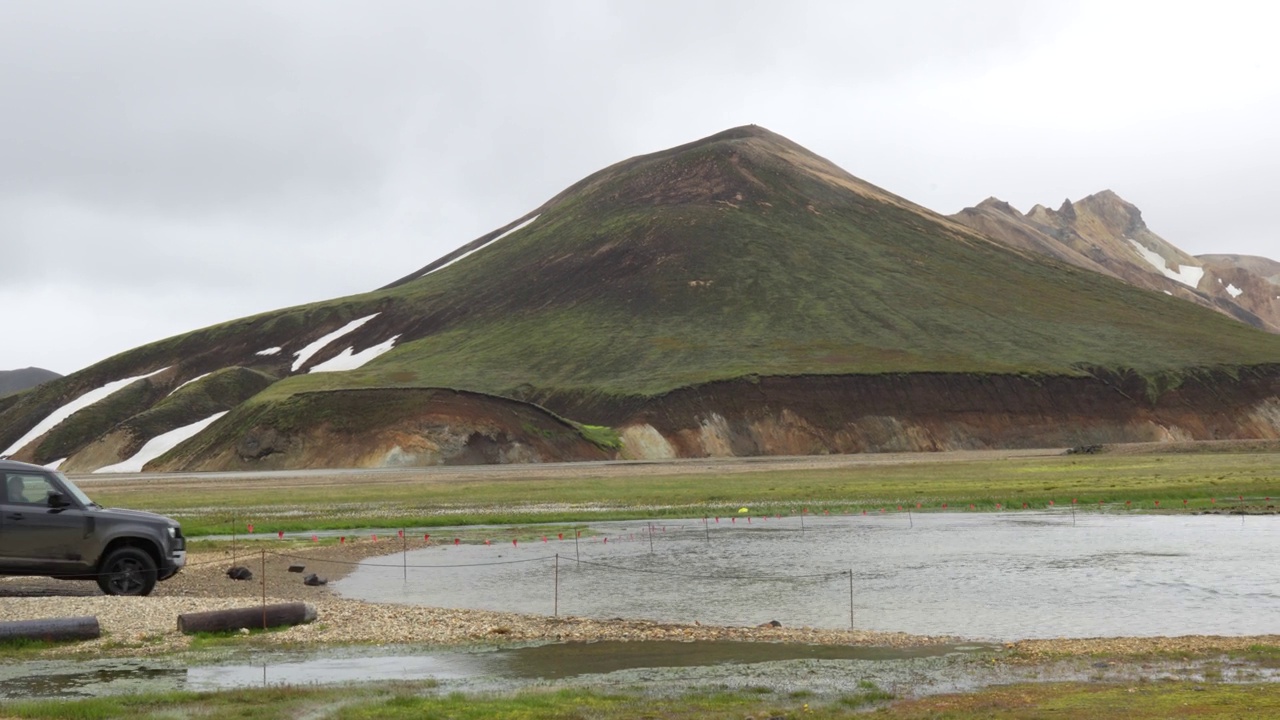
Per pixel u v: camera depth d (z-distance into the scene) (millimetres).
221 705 17609
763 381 181375
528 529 55188
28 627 23219
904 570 37531
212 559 41000
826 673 20797
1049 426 183250
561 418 159375
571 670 21219
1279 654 22297
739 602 30906
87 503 29703
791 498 72500
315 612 26594
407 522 56656
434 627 25875
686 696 18750
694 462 139250
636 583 35125
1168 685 19422
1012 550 43312
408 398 152750
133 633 24312
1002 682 19891
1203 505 63688
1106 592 32156
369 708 17469
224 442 155875
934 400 183000
